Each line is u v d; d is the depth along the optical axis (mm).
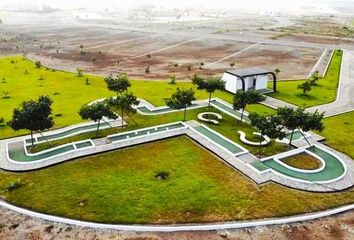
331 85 67438
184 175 33875
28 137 42438
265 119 37688
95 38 136250
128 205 29109
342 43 122375
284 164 36094
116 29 164250
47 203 29328
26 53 103625
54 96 59250
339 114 51250
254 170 34688
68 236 25875
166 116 49281
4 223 27188
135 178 33188
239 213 28500
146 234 26078
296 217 28156
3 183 32375
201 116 48812
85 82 69125
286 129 44219
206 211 28625
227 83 62125
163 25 192125
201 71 81062
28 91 62219
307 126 37969
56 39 134750
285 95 60688
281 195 31000
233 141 41281
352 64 87188
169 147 39844
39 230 26453
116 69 82938
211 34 146500
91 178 33125
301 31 157750
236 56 99000
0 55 99812
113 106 45250
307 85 60719
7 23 194250
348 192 31719
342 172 35000
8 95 59656
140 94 60500
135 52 105625
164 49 110625
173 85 67312
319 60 92312
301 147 39875
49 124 38688
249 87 62125
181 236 25938
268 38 133750
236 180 33219
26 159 36844
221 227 26750
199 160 36938
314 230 26906
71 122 47094
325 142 41594
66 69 82438
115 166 35406
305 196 30953
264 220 27750
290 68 83938
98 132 43469
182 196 30438
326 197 30906
